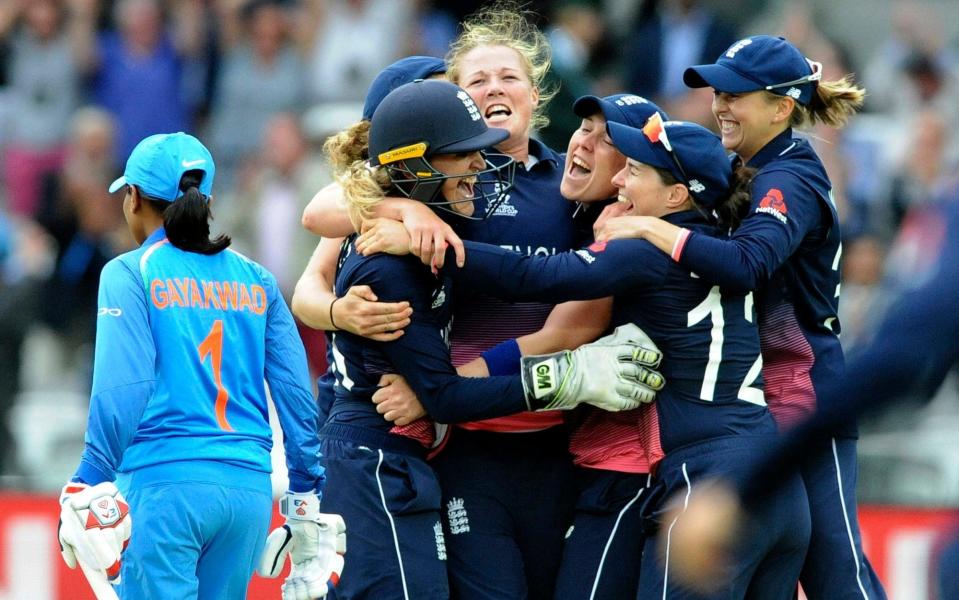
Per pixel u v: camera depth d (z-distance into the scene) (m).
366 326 15.22
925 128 33.47
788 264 16.03
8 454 29.08
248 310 16.23
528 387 14.96
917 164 33.28
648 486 15.50
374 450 15.80
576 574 15.75
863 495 24.98
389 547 15.57
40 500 24.88
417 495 15.55
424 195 15.29
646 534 15.12
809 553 15.87
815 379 16.02
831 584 15.74
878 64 37.59
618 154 15.71
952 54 37.44
